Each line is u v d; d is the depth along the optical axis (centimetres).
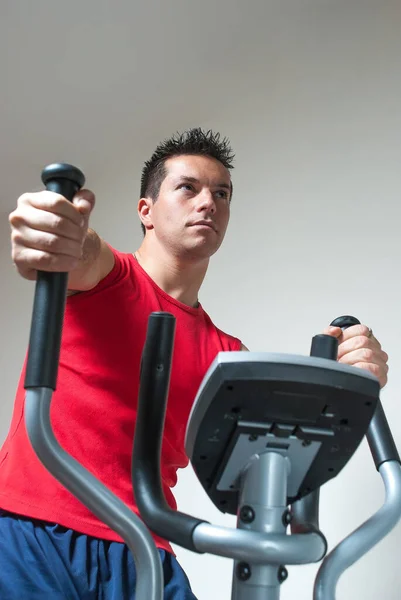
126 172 336
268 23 280
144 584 78
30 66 309
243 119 287
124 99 323
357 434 78
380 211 229
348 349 117
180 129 315
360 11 259
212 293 271
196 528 75
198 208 159
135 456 86
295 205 255
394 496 95
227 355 72
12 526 126
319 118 258
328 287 234
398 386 206
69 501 129
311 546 75
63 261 82
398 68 240
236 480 80
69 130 345
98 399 135
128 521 79
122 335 141
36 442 78
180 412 146
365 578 194
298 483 83
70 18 283
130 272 151
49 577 119
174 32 288
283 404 74
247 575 76
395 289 216
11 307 375
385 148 235
